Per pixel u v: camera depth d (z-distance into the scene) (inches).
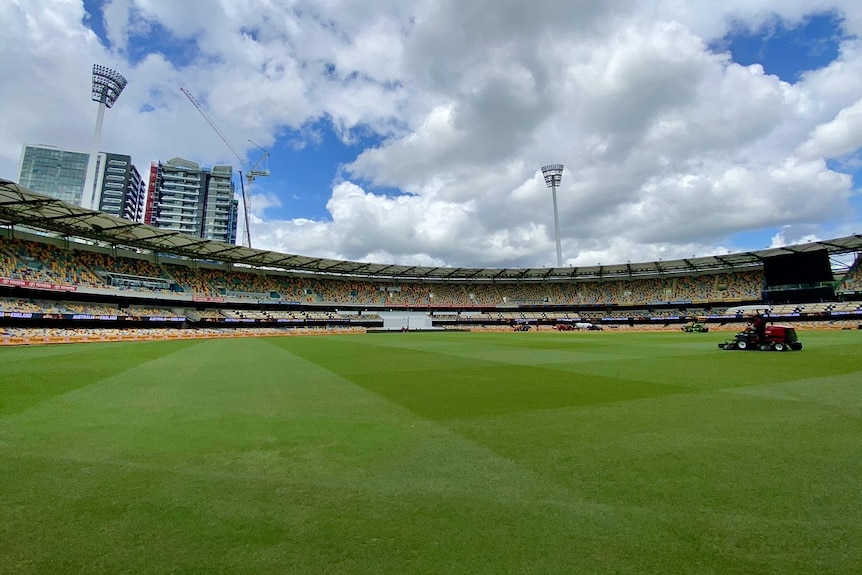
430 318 2659.9
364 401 366.0
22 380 492.4
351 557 126.9
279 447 235.6
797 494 168.7
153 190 5861.2
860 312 1872.5
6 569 121.3
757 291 2490.2
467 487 178.7
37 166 5374.0
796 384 433.1
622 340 1342.3
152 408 339.0
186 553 129.6
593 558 124.8
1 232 1519.4
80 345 1187.3
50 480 188.2
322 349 1026.7
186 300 2010.3
